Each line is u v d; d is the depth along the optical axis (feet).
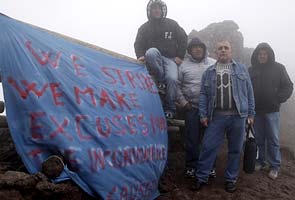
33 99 13.23
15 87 13.28
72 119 13.82
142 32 21.68
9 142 16.29
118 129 15.16
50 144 13.01
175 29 21.42
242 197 18.69
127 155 15.08
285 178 22.71
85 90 14.83
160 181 18.89
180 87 20.80
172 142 24.57
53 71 14.17
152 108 18.21
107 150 14.30
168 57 21.07
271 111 21.66
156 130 17.80
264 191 19.99
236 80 18.38
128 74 18.02
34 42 14.46
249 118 18.85
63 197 12.62
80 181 13.14
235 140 18.66
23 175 12.31
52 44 15.08
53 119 13.29
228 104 18.26
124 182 14.55
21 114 13.15
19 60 13.64
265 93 21.48
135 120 16.39
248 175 21.79
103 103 15.24
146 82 18.86
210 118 18.66
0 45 13.60
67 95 14.06
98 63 16.67
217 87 18.43
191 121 20.13
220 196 18.60
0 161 15.19
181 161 23.32
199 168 19.12
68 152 13.03
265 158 24.18
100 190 13.46
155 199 17.69
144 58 20.27
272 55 21.67
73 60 15.35
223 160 24.16
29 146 13.01
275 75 21.58
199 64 20.76
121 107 15.97
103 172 13.76
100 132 14.37
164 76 20.43
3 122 16.96
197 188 19.01
